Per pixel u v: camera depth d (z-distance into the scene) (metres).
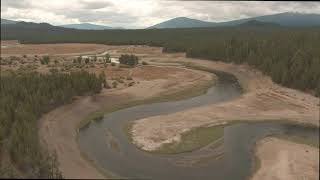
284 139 85.56
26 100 91.62
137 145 80.62
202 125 93.50
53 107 99.12
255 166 71.44
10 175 56.16
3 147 68.25
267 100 116.25
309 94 119.19
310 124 96.69
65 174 64.69
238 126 93.88
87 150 77.56
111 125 94.38
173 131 88.69
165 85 135.50
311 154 76.50
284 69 131.62
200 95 125.69
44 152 70.06
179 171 69.44
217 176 67.75
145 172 68.56
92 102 109.31
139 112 105.56
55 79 109.62
